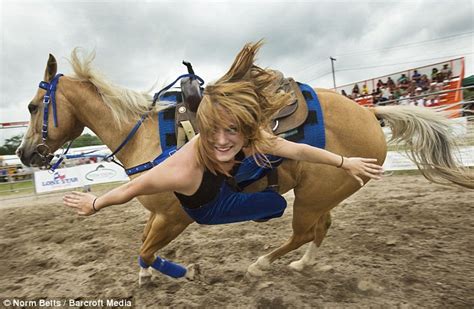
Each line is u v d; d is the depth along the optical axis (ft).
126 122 9.30
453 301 8.29
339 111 8.80
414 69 44.62
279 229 15.16
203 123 5.06
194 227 16.52
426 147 9.60
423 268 10.09
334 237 13.38
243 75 5.65
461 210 14.87
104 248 14.51
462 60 40.65
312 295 9.19
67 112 9.64
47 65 9.62
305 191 8.92
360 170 6.18
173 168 5.77
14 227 20.11
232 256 12.44
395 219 14.79
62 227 19.11
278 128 8.18
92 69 9.48
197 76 8.23
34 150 9.74
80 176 33.09
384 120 9.98
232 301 9.17
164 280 10.57
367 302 8.66
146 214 20.70
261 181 8.25
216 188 6.40
